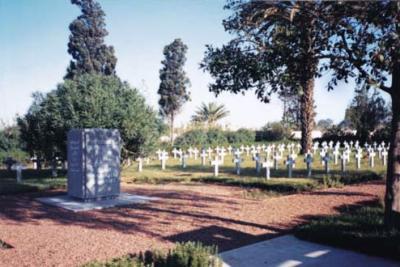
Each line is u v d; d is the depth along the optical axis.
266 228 8.57
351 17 6.23
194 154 33.53
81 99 17.64
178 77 52.91
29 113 19.56
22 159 29.70
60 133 17.44
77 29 36.78
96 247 7.19
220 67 7.69
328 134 43.53
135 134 18.00
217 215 9.93
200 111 63.16
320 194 13.18
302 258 6.48
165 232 8.28
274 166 22.16
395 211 7.48
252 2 6.99
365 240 6.72
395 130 7.47
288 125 51.31
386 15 5.50
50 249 7.10
